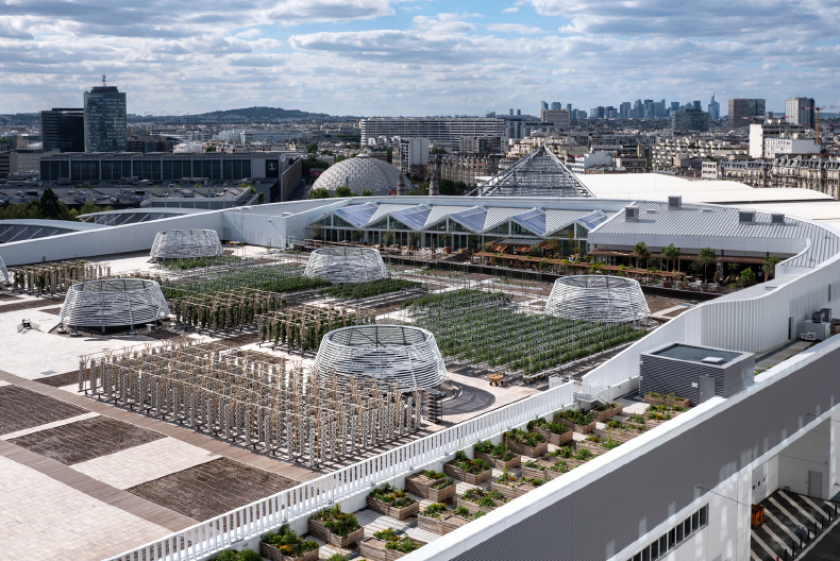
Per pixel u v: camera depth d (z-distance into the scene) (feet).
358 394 205.57
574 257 461.78
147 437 198.49
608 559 159.43
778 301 262.26
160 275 413.59
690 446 180.96
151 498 164.86
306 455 187.42
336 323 295.89
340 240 540.93
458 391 236.43
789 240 406.82
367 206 561.43
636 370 226.99
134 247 488.85
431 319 315.37
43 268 391.45
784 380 217.56
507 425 190.29
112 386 225.76
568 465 170.60
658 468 171.32
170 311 336.29
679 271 428.56
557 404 204.03
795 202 647.56
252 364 238.07
